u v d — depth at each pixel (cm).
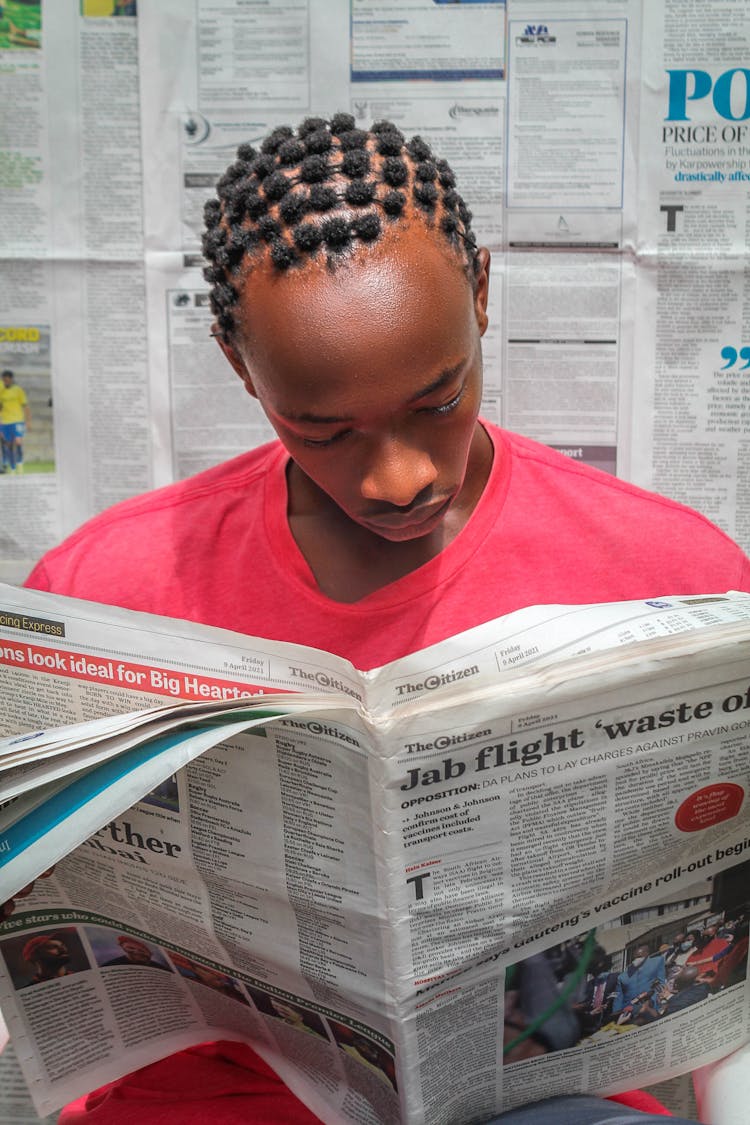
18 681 56
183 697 53
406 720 46
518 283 92
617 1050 60
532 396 94
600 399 94
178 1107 65
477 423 69
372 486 50
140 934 59
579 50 86
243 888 54
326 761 48
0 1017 62
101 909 59
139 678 53
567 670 48
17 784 47
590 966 57
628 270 91
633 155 88
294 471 68
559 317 92
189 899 56
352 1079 60
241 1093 67
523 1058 59
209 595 69
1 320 96
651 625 51
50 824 47
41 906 58
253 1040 64
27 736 50
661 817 53
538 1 86
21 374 97
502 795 49
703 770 53
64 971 61
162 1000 64
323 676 50
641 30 86
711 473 95
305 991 56
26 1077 63
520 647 50
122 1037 64
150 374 96
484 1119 62
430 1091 56
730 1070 60
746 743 53
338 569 67
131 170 92
